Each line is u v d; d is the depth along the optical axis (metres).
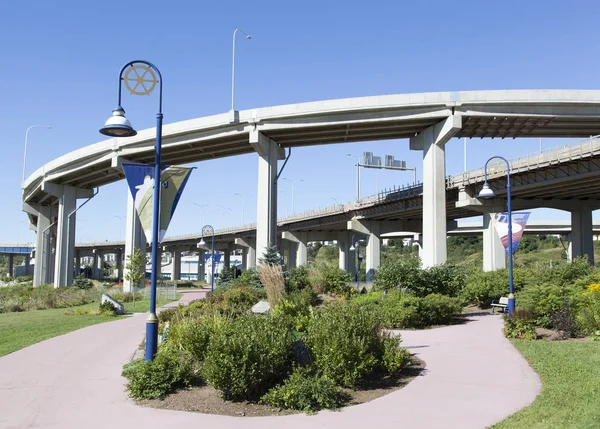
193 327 12.13
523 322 16.58
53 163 67.94
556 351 13.47
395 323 20.05
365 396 9.95
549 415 8.14
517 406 8.95
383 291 24.31
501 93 43.44
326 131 48.47
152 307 11.80
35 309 35.75
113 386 11.16
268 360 9.80
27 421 8.74
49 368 13.19
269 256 40.25
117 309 29.30
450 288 25.47
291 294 26.94
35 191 80.44
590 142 39.09
